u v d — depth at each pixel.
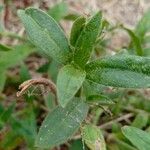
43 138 0.14
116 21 0.27
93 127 0.15
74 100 0.14
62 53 0.13
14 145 0.20
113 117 0.21
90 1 0.27
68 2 0.27
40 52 0.21
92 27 0.13
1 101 0.22
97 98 0.15
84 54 0.13
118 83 0.13
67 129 0.14
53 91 0.15
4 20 0.25
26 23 0.13
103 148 0.15
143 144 0.15
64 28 0.26
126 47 0.24
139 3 0.27
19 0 0.26
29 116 0.20
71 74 0.13
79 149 0.19
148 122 0.21
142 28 0.22
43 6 0.25
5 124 0.20
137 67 0.13
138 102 0.22
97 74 0.13
